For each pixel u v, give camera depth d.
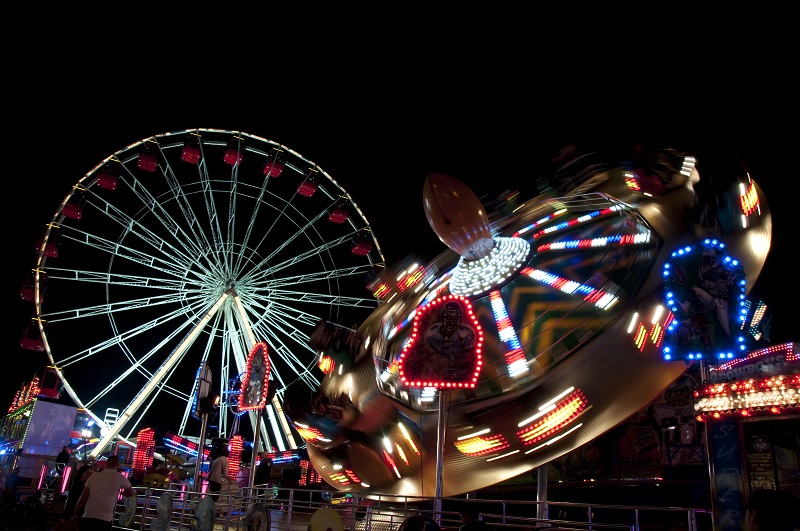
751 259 13.55
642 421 14.69
